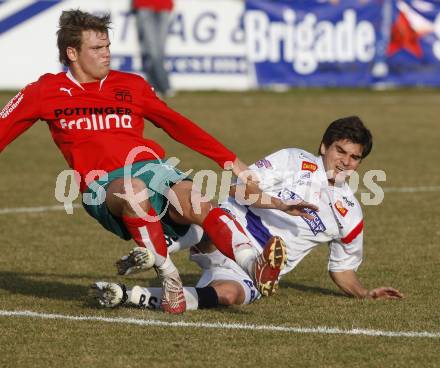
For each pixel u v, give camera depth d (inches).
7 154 1950.1
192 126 821.9
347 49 3041.3
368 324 782.5
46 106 805.9
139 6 2741.1
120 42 2812.5
